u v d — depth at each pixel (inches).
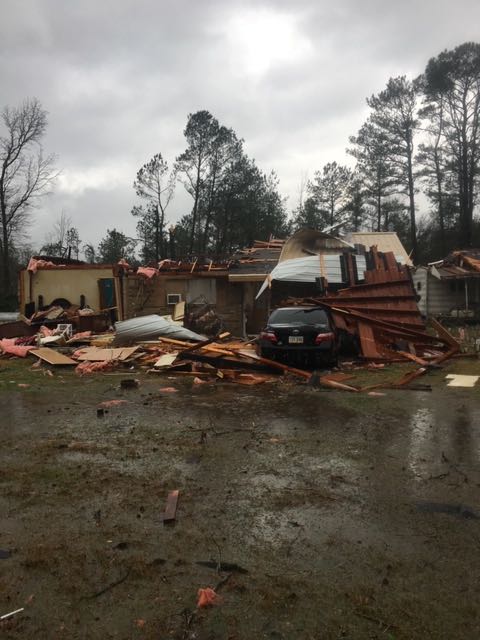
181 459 203.3
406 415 275.6
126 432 244.5
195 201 1800.0
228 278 795.4
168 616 105.3
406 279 620.7
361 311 544.1
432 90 1675.7
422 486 173.6
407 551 130.0
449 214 1831.9
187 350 467.5
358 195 1924.2
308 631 100.3
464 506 157.2
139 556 128.4
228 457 205.5
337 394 338.3
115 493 169.0
